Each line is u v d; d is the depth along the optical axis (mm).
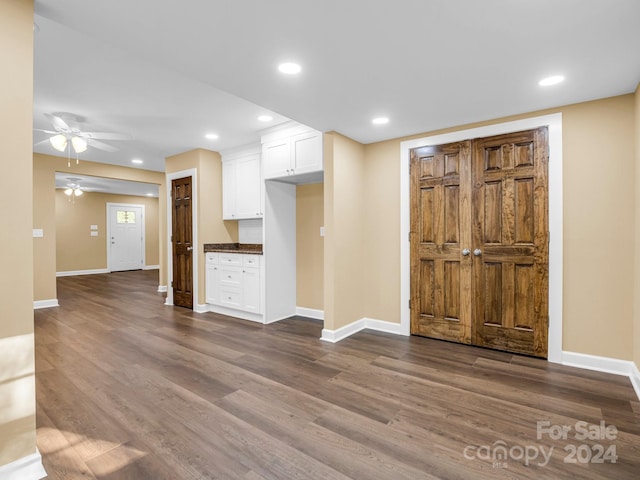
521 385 2490
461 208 3365
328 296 3561
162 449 1756
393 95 2652
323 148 3662
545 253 2936
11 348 1501
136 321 4336
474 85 2473
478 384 2514
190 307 5016
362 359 3027
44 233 5117
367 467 1626
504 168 3125
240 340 3568
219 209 5086
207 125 3861
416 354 3137
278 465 1638
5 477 1469
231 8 1631
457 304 3418
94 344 3424
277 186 4363
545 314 2947
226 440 1836
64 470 1597
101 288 6938
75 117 3572
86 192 9438
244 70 2268
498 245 3172
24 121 1527
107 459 1677
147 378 2621
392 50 2018
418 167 3613
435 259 3535
